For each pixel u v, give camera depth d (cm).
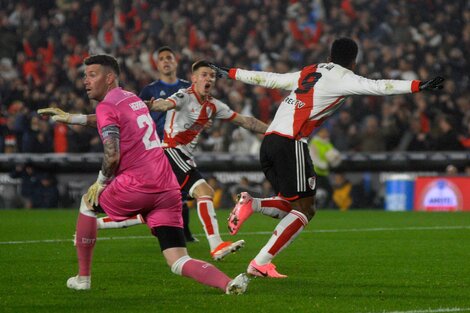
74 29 5788
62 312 1381
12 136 4856
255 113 4859
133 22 5803
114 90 1484
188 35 5528
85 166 4666
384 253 2248
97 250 2305
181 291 1590
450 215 3762
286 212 1786
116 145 1428
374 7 5581
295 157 1753
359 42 5425
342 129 4681
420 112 4628
